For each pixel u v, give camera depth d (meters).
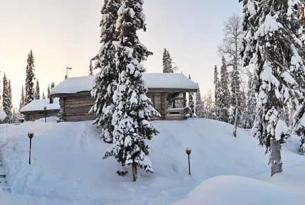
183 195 19.50
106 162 25.42
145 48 24.33
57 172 23.58
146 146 22.88
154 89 35.22
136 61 22.89
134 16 23.94
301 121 18.66
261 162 29.19
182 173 25.44
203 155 28.77
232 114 53.41
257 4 19.39
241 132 35.06
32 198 18.44
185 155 28.30
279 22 18.66
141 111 22.44
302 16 16.89
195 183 23.38
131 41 23.91
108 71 26.73
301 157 33.88
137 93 22.53
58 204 17.98
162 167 25.83
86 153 26.62
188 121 35.62
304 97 18.77
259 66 19.20
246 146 31.94
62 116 36.06
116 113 22.47
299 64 18.50
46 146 27.25
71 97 36.03
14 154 25.59
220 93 58.66
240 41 20.11
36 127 32.34
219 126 35.53
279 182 15.66
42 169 23.56
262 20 18.88
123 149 22.12
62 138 28.92
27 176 22.45
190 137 31.62
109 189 21.69
